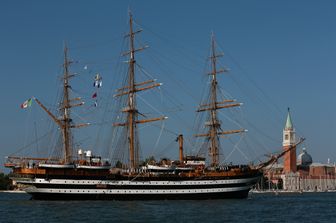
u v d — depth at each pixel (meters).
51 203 126.69
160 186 140.38
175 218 95.06
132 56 155.50
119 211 106.81
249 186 151.75
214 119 163.00
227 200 144.75
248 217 99.88
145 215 99.50
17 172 132.62
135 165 152.25
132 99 154.50
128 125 154.62
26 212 104.44
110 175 136.00
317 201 170.12
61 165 131.88
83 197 134.25
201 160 157.62
